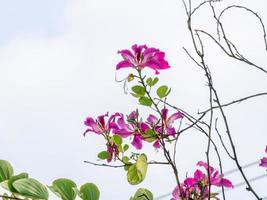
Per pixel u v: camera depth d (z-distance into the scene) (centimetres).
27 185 202
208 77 224
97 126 238
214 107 223
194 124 224
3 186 203
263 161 235
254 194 216
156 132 234
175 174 225
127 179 226
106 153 237
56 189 206
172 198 230
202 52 225
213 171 230
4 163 208
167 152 226
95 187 209
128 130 237
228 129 220
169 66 237
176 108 228
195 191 228
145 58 237
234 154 219
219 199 229
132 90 237
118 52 238
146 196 224
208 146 221
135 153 235
